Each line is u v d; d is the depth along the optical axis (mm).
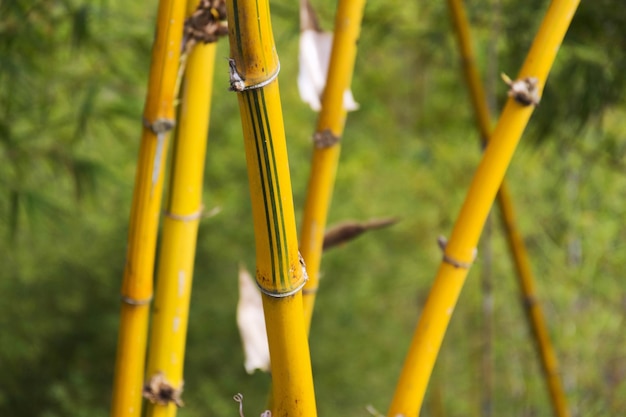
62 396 3520
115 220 4055
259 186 694
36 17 2316
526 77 882
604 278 3342
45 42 2375
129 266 981
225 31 947
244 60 655
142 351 1013
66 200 3693
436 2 2729
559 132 2611
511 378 3785
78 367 3896
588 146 3230
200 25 939
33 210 2568
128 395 1011
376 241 4469
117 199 3826
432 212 4309
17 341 3592
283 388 762
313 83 1141
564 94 2334
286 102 4082
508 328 3908
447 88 3268
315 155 1070
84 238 4062
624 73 2256
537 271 3609
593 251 3314
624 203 3240
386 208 4445
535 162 3418
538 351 2152
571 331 3354
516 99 887
